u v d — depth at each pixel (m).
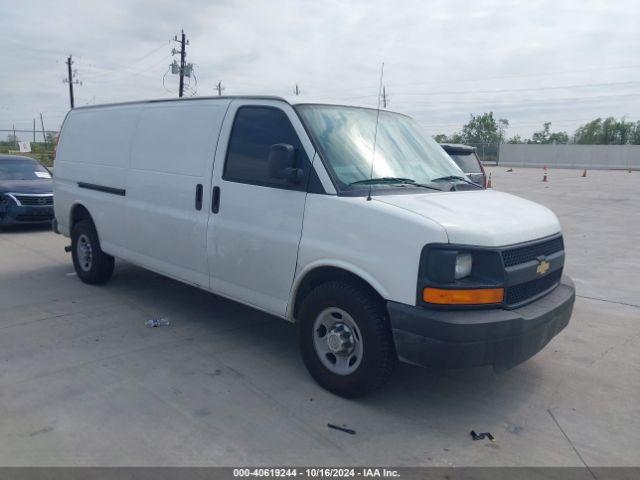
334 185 4.05
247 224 4.61
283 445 3.48
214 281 5.03
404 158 4.73
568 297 4.28
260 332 5.46
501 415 4.00
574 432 3.80
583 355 5.18
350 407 4.00
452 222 3.64
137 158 5.84
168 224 5.39
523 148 58.03
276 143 4.45
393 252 3.67
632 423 3.95
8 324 5.48
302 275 4.22
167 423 3.69
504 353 3.63
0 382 4.20
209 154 4.97
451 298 3.54
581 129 82.94
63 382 4.23
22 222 10.90
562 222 13.88
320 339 4.23
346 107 4.78
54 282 7.11
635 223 13.77
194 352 4.91
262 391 4.20
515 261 3.83
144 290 6.78
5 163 12.17
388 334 3.84
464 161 10.47
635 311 6.57
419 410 4.01
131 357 4.75
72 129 7.19
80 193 6.80
